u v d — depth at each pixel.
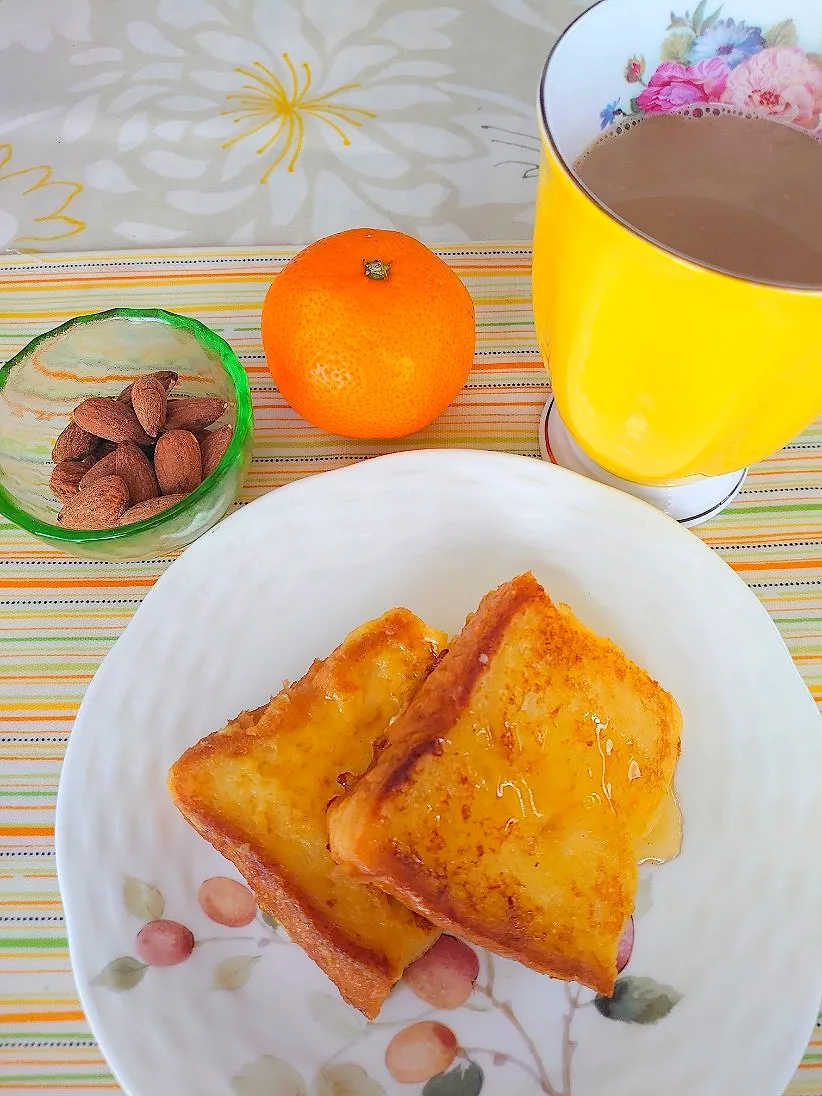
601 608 0.24
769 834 0.21
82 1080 0.20
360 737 0.22
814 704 0.22
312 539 0.25
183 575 0.24
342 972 0.19
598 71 0.20
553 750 0.21
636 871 0.21
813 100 0.21
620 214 0.20
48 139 0.35
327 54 0.37
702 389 0.19
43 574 0.26
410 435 0.28
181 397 0.28
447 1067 0.19
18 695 0.24
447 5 0.39
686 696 0.23
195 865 0.21
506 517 0.25
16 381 0.27
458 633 0.24
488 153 0.35
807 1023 0.19
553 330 0.21
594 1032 0.20
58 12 0.38
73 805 0.21
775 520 0.27
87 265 0.31
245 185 0.34
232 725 0.22
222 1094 0.19
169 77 0.37
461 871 0.20
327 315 0.24
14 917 0.22
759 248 0.20
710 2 0.20
